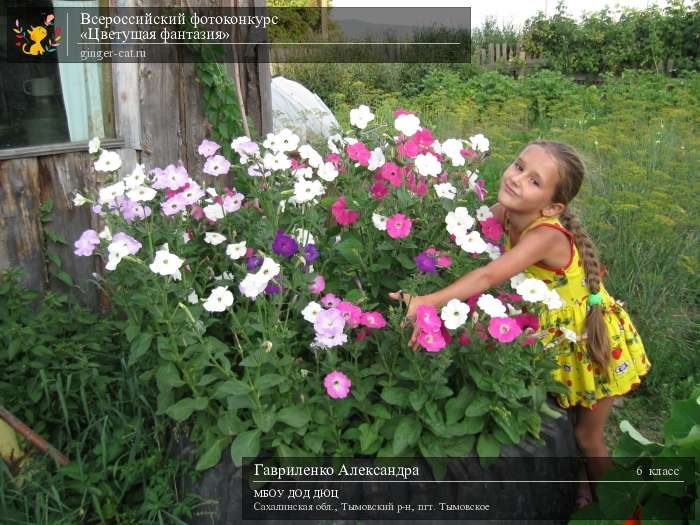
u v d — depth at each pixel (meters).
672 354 3.59
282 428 2.19
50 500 2.32
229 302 2.15
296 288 2.39
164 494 2.29
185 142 3.73
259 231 2.53
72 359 2.82
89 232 2.46
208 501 2.20
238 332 2.30
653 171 4.86
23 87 3.04
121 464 2.50
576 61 12.62
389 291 2.61
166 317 2.25
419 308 2.03
